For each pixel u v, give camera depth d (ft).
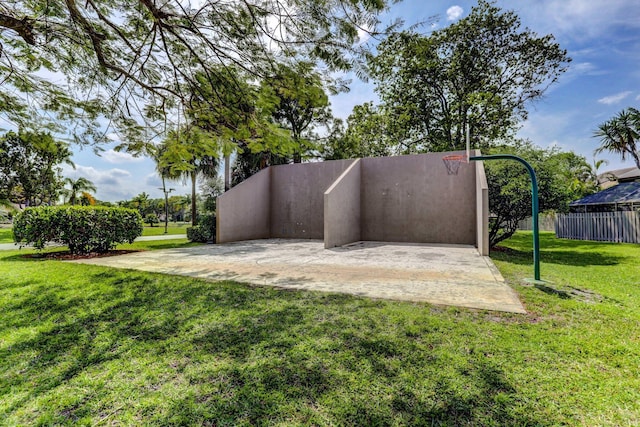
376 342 9.41
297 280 18.28
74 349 9.36
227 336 10.11
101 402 6.76
